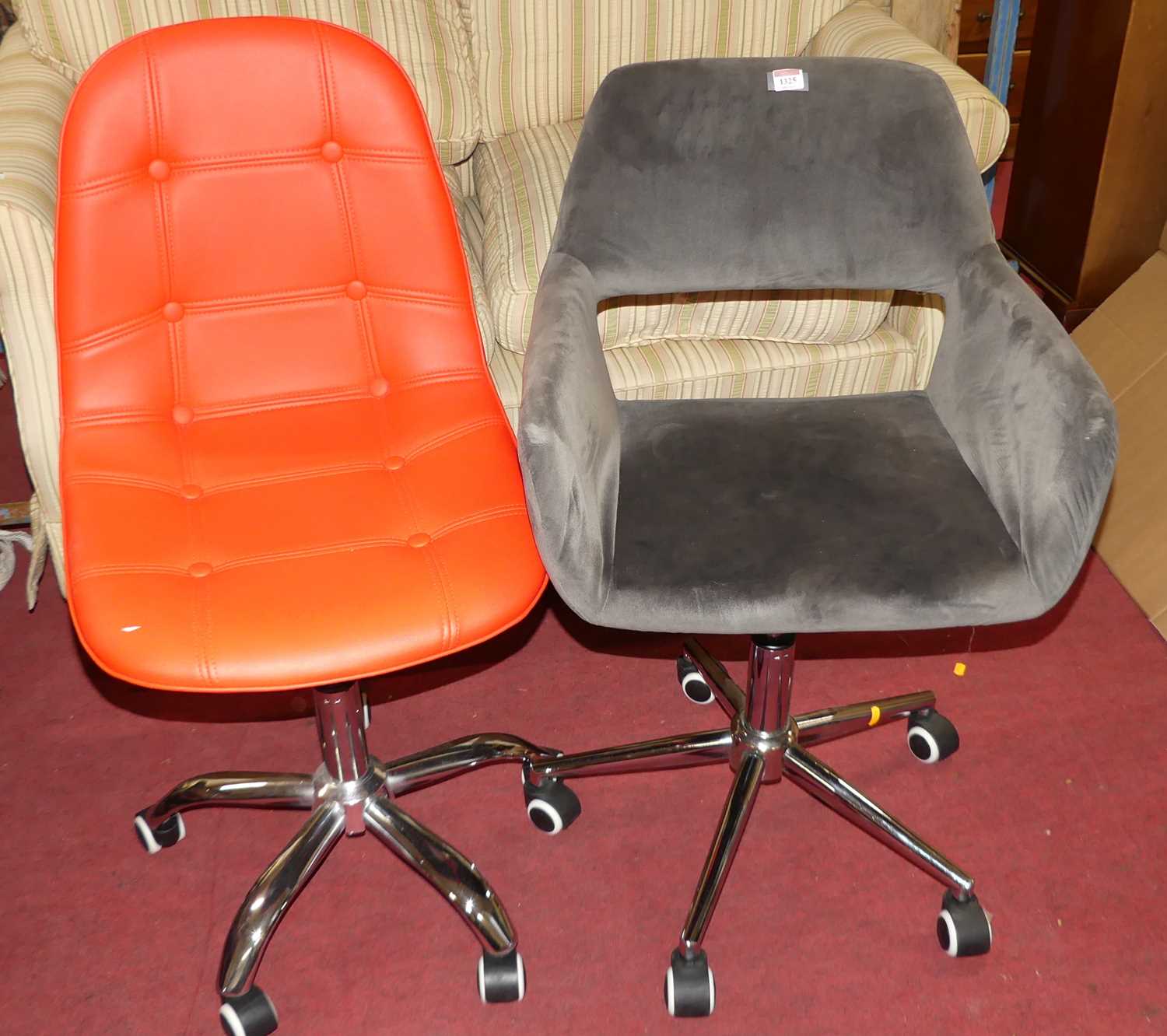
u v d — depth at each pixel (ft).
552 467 3.31
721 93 4.00
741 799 4.31
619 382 5.41
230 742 5.17
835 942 4.23
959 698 5.28
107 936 4.31
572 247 4.09
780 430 4.23
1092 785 4.82
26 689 5.45
